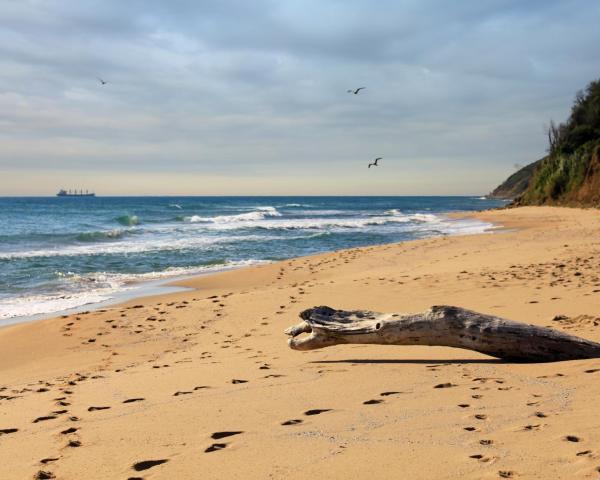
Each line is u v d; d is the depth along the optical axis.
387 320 6.66
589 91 74.88
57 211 71.75
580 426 3.71
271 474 3.31
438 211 86.31
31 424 4.92
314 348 7.22
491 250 21.23
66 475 3.56
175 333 10.16
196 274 19.28
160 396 5.59
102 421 4.80
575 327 7.45
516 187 192.50
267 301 12.39
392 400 4.78
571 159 64.94
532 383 5.04
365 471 3.25
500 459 3.26
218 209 85.38
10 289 16.14
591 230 30.12
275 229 43.66
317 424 4.23
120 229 40.69
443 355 6.76
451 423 4.03
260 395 5.28
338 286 13.80
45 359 8.85
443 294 11.47
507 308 9.25
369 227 44.91
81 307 13.46
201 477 3.35
